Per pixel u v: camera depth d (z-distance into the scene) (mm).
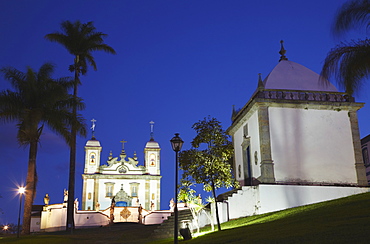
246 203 25203
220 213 24422
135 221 48281
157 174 63844
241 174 30906
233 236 15977
